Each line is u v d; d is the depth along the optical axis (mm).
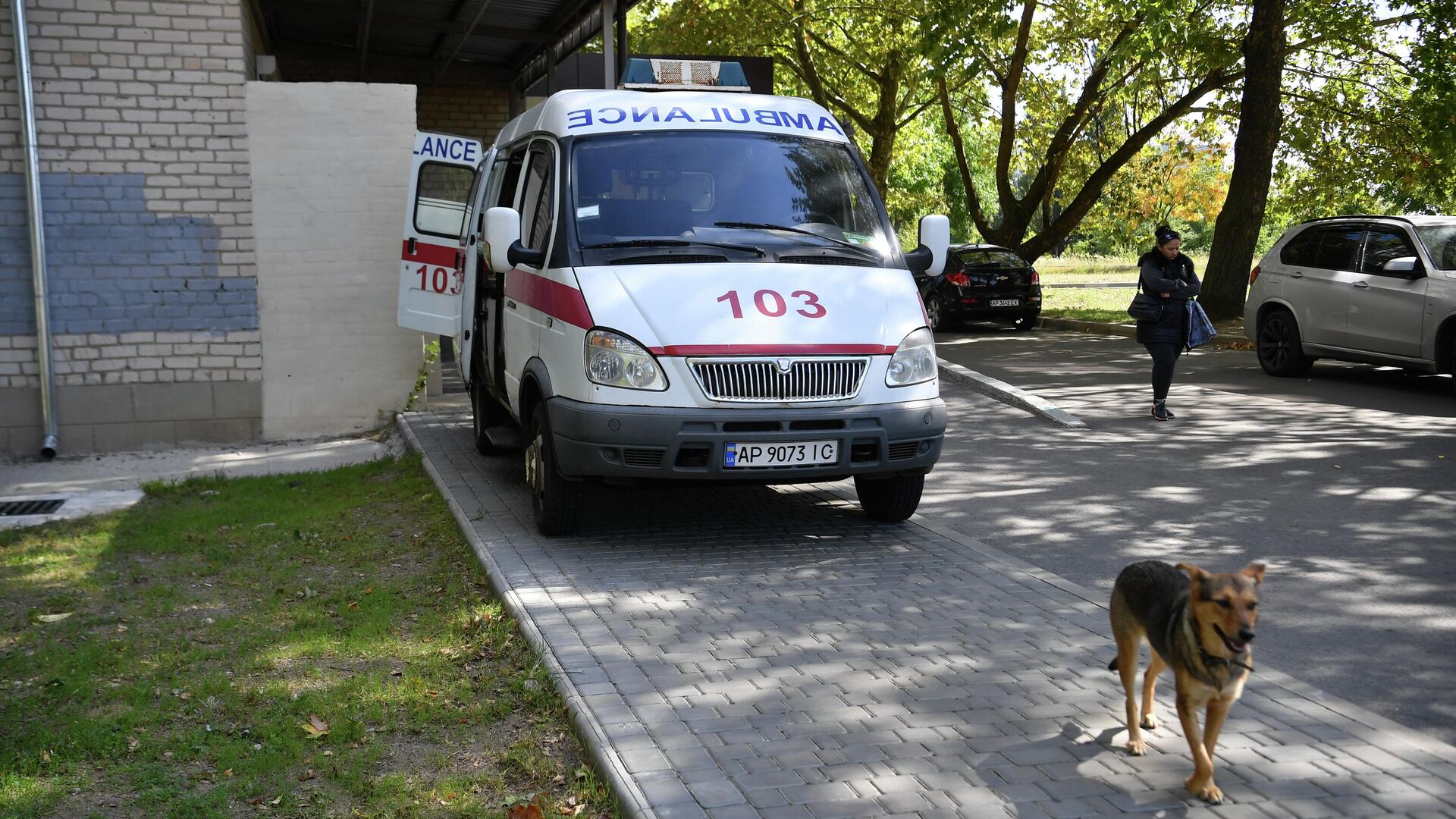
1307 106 25406
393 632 5715
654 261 6977
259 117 11469
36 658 5418
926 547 6926
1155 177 38875
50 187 10977
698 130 7840
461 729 4512
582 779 4004
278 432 11867
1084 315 24984
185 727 4605
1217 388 13570
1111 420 11453
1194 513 7707
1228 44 21906
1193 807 3643
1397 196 28062
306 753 4324
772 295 6812
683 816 3578
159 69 11164
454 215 11195
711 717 4348
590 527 7438
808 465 6625
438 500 8547
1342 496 8078
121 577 6934
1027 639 5234
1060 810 3623
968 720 4324
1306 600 5852
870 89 35188
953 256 23719
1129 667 4012
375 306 12000
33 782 4121
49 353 11031
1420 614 5605
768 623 5477
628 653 5059
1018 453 9945
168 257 11375
